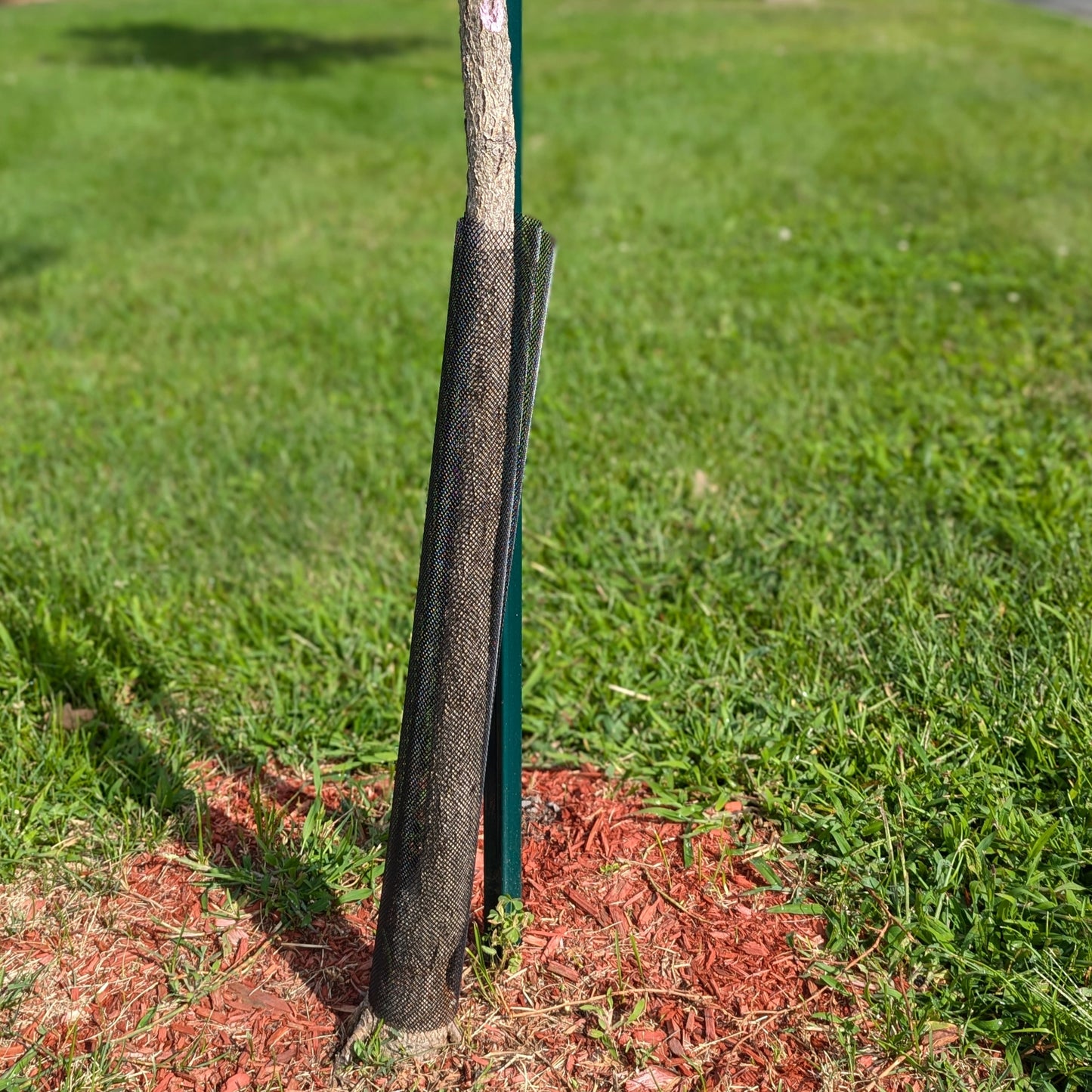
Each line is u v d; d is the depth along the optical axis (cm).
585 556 407
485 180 192
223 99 1258
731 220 798
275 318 665
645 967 253
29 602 386
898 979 247
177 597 393
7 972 254
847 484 445
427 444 507
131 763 314
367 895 273
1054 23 1736
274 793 311
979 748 299
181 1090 229
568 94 1241
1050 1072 225
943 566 382
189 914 270
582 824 296
